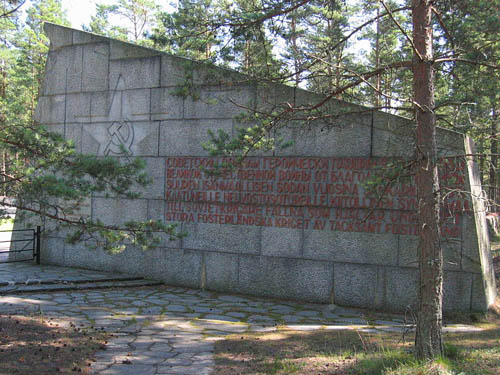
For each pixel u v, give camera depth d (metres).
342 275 9.49
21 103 32.72
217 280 10.66
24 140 6.12
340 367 5.43
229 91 10.66
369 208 9.28
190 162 11.05
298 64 8.14
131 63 11.92
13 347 5.84
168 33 8.97
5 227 23.56
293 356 6.00
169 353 6.11
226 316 8.43
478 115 8.62
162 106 11.47
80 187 6.30
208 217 10.81
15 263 12.98
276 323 8.02
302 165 9.87
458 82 7.96
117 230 7.18
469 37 7.55
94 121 12.40
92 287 10.36
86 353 5.90
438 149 7.88
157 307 8.89
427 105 5.59
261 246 10.24
